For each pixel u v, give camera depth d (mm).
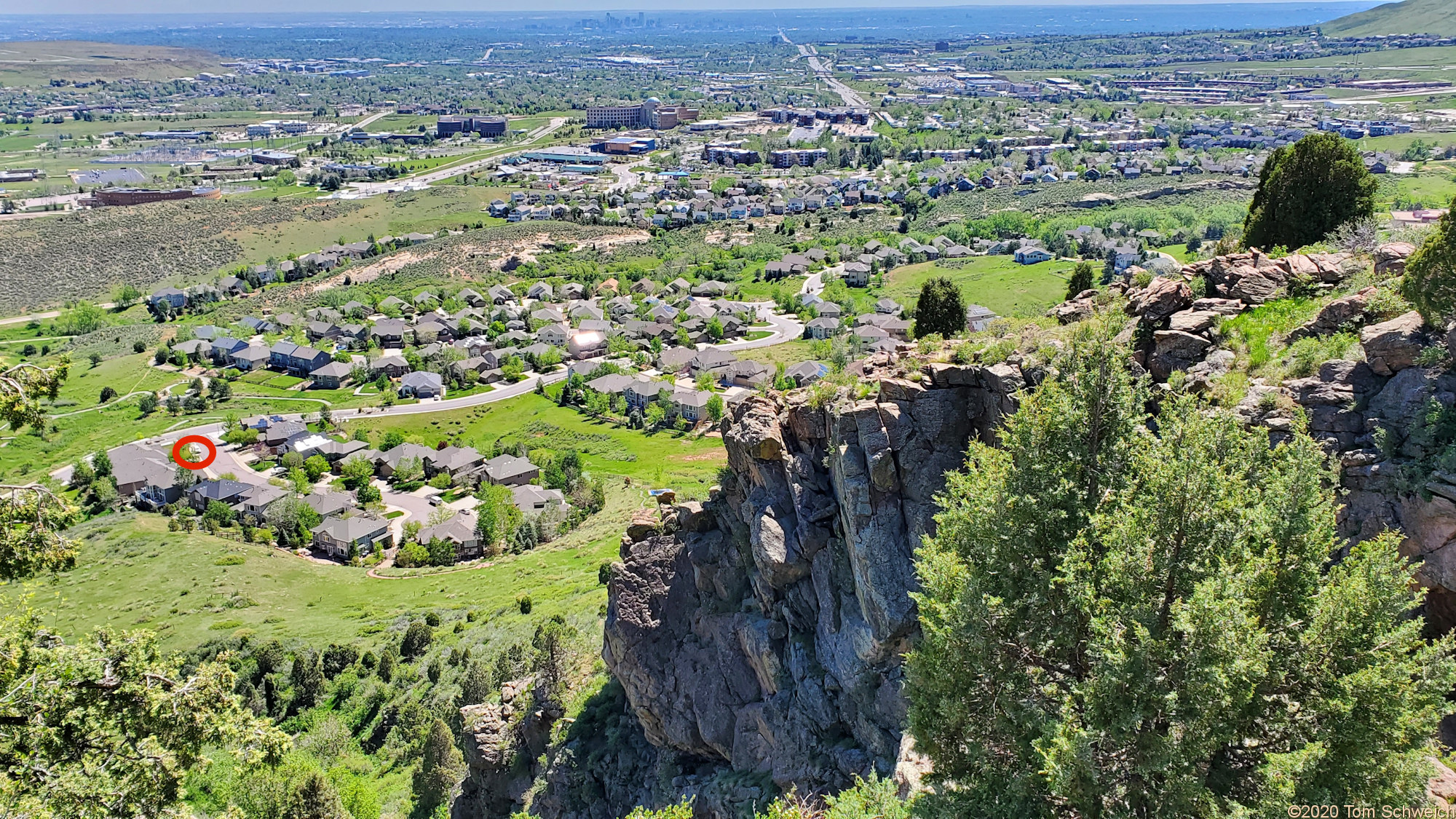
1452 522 19281
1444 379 20438
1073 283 55375
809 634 27938
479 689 52031
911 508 25484
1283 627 16297
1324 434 21766
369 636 67000
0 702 20094
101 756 20469
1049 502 18125
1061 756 15148
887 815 19734
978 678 17812
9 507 21906
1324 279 27031
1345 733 14875
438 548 85375
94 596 76125
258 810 44312
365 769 53906
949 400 26109
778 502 28781
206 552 86000
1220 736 15094
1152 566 16078
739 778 28125
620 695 35344
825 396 27922
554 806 33812
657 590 32219
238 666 62844
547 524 88188
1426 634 20047
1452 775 16562
